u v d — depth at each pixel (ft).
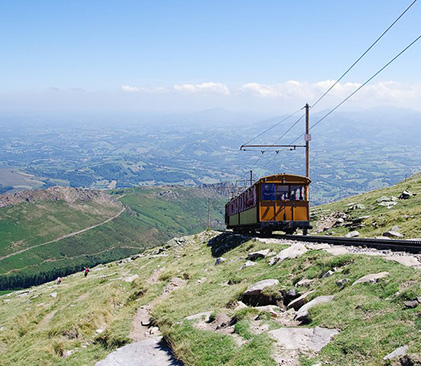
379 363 31.42
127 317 76.13
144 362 51.08
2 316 129.59
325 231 136.77
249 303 61.36
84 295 124.77
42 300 142.82
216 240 165.58
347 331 38.42
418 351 30.48
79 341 71.36
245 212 153.89
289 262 73.20
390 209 137.69
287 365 35.73
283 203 131.34
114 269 201.67
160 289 92.94
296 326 45.57
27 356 70.18
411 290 40.55
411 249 65.26
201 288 80.74
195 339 50.24
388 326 36.14
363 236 107.86
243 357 39.91
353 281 51.55
